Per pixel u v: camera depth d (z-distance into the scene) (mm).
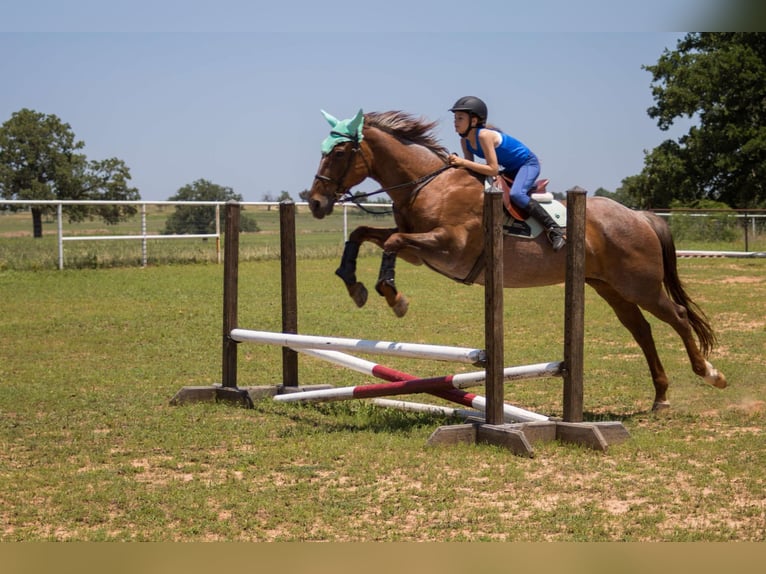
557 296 18406
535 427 6664
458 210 7133
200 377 9789
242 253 27734
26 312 15109
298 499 5281
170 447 6621
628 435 6723
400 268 25625
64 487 5543
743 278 22000
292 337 7902
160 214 27641
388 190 7406
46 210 27859
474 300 17375
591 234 7453
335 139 7262
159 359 10961
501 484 5578
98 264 24500
